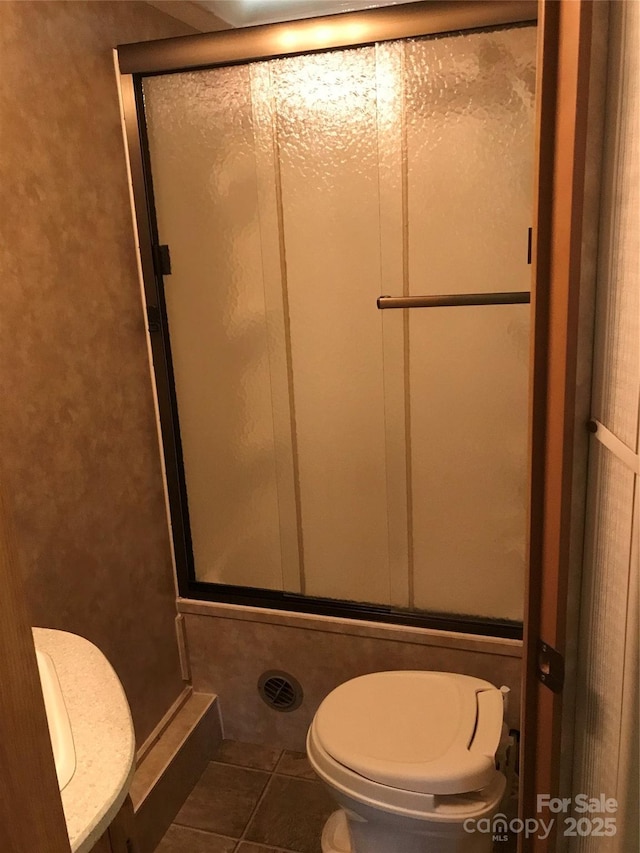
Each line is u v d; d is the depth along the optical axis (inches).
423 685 60.8
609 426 28.5
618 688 28.7
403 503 70.7
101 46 63.2
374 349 68.5
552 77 25.4
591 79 26.8
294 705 77.3
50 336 57.2
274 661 76.7
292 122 65.6
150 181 69.4
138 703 70.9
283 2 74.4
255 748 79.7
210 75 66.3
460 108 60.5
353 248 66.9
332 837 63.2
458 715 56.9
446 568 70.9
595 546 31.2
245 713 79.7
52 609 58.0
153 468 73.1
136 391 69.6
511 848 63.9
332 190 66.2
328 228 67.2
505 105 59.4
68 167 59.1
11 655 19.9
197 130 68.1
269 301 70.4
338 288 68.2
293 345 70.9
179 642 78.8
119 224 66.6
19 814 20.4
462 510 69.1
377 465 71.4
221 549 78.1
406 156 63.0
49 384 57.2
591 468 31.2
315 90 64.1
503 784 54.1
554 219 26.3
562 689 30.1
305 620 74.0
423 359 66.9
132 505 69.3
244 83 65.8
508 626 68.3
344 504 73.3
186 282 71.8
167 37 72.9
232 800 72.6
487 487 67.8
